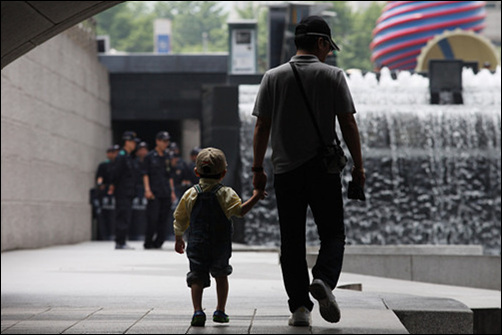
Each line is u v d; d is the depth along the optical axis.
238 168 46.09
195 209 11.55
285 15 60.78
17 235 33.91
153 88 53.12
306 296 11.40
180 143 58.38
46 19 12.66
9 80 32.66
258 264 27.69
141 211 49.09
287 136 11.41
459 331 13.98
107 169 44.81
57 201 40.06
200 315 11.41
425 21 112.69
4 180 32.16
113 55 53.03
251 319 12.48
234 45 57.62
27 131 35.16
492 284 29.39
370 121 48.09
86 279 21.45
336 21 183.62
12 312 14.04
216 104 46.50
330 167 11.30
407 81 52.53
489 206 47.56
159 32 91.19
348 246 32.12
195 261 11.42
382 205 47.31
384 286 23.53
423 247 32.50
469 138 48.12
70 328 11.84
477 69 53.94
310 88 11.40
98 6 12.80
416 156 47.84
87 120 46.66
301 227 11.45
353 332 10.84
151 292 18.05
